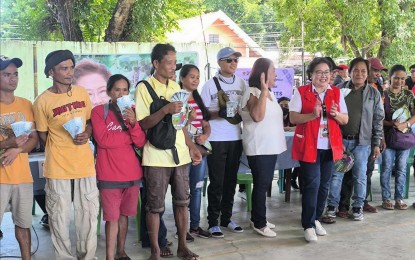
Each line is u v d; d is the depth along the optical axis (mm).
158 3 10094
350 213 5434
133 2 9625
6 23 16031
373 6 12914
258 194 4672
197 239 4652
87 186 3668
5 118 3465
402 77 5445
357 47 13672
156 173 3793
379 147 5156
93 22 10422
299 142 4512
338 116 4477
